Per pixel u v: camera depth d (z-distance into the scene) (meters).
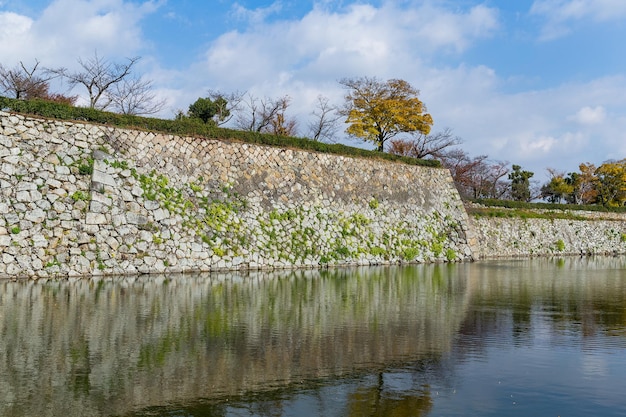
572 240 49.47
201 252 23.45
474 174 63.75
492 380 8.21
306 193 28.69
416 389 7.80
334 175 30.47
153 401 7.18
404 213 33.03
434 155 50.22
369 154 33.12
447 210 35.75
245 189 26.28
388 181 33.09
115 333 10.82
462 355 9.61
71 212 20.50
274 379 8.18
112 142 22.55
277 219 26.84
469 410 7.02
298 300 15.58
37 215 19.80
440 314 13.62
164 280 19.81
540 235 47.00
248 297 15.94
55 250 19.88
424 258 32.72
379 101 44.00
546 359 9.40
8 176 19.67
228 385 7.88
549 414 6.91
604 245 52.03
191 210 23.91
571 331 11.70
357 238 29.95
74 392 7.44
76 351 9.43
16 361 8.79
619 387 7.93
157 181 23.31
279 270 25.11
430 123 46.28
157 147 23.92
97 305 13.95
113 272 20.88
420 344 10.39
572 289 19.59
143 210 22.31
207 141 25.72
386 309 14.30
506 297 17.05
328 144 30.97
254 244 25.36
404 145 51.50
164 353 9.45
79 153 21.50
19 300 14.52
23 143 20.34
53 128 21.23
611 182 66.88
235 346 10.03
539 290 19.09
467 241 35.91
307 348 9.97
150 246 22.09
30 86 32.03
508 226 44.84
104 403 7.07
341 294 17.00
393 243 31.62
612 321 12.92
